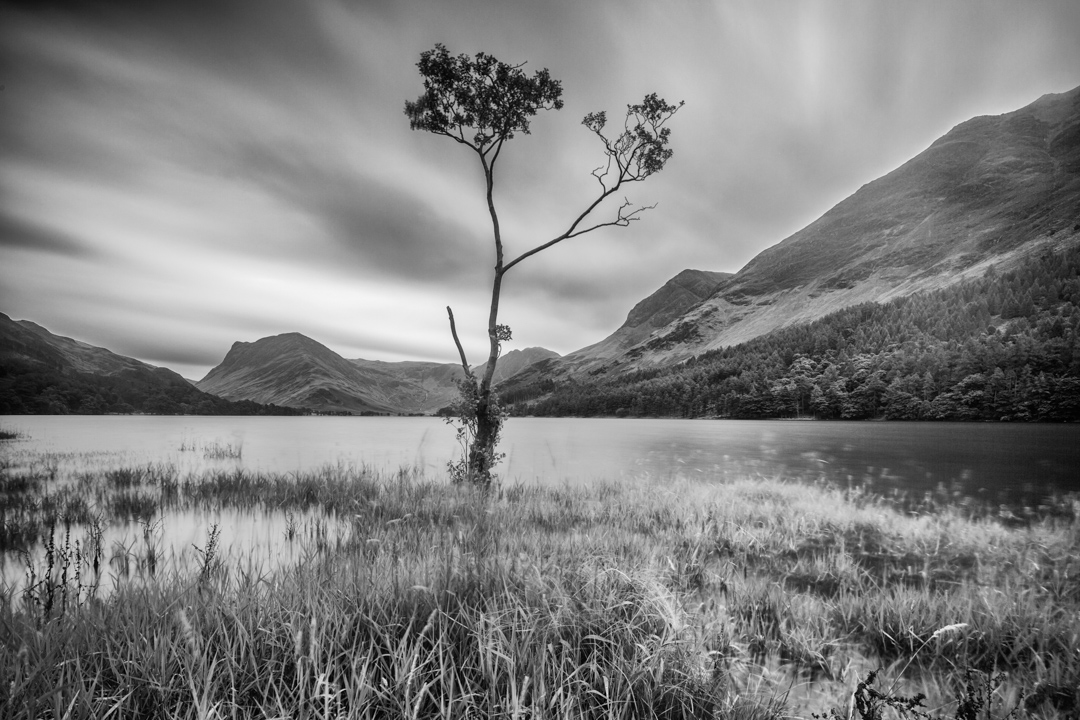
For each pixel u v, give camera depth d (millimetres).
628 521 9711
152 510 11023
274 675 3420
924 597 5258
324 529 8891
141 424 113500
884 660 4195
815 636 4547
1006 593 5438
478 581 4668
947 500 15109
